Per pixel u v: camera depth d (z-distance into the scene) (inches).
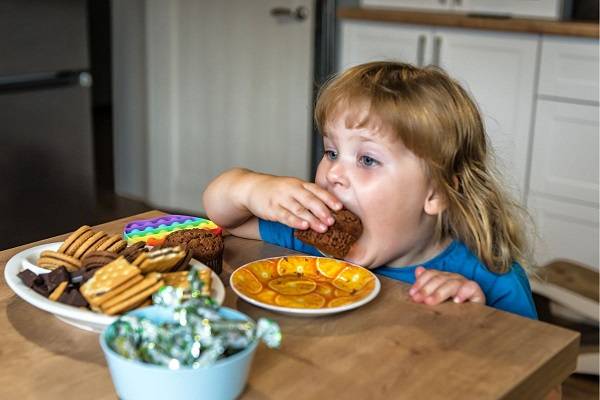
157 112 154.9
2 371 33.4
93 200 134.0
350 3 137.3
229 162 151.4
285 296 40.6
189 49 148.6
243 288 40.2
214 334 30.7
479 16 118.4
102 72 230.4
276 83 142.0
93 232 42.7
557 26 107.8
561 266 90.3
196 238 43.1
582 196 111.2
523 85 113.6
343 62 132.6
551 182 113.6
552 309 89.9
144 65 154.5
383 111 44.4
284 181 46.7
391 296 41.5
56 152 126.1
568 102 109.9
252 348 31.5
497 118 117.0
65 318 36.5
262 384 32.7
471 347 36.4
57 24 120.9
